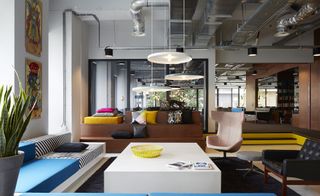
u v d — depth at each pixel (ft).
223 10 14.97
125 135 20.34
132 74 33.65
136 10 17.15
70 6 19.38
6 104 5.05
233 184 12.67
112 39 25.50
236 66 38.42
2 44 11.88
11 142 4.86
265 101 58.13
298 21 17.24
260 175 14.11
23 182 8.55
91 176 13.73
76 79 20.77
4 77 11.86
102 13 20.04
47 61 15.42
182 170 9.06
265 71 41.45
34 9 13.78
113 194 5.87
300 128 28.60
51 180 9.28
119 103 32.12
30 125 13.41
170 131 21.16
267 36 26.96
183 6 15.31
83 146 14.46
